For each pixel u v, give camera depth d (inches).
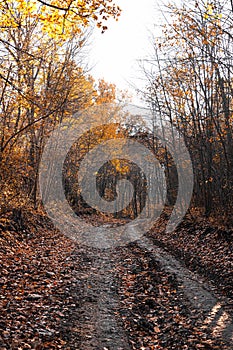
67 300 367.2
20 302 333.1
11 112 633.6
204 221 872.3
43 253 597.3
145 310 361.4
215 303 359.6
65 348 257.6
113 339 283.0
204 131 863.7
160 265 576.1
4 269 427.5
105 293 415.5
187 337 280.5
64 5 361.1
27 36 593.9
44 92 724.0
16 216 719.1
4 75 555.5
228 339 267.6
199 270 517.3
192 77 804.6
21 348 241.9
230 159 736.3
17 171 655.8
